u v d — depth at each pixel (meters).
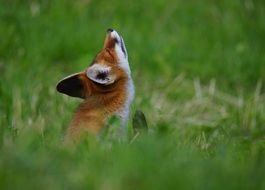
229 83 19.19
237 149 11.94
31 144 10.06
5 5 21.06
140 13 22.02
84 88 11.22
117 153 9.48
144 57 19.78
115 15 21.69
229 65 19.62
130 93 11.18
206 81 19.34
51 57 19.70
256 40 20.95
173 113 16.81
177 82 18.92
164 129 13.48
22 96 16.39
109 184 8.04
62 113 15.52
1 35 19.55
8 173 8.24
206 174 8.38
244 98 18.06
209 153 11.05
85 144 10.12
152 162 8.87
